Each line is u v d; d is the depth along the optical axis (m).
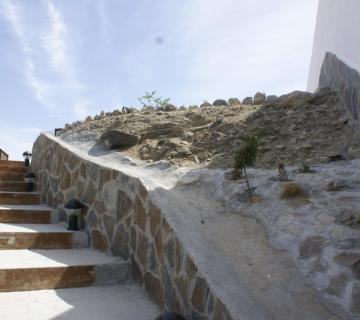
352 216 3.43
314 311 2.67
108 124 8.41
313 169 4.53
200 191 4.73
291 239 3.42
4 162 9.02
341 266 2.93
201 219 3.95
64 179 6.35
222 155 5.75
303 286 2.91
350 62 5.82
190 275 3.07
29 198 6.83
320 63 8.46
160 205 3.85
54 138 7.61
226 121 6.87
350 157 4.67
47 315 3.27
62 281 4.00
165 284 3.52
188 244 3.26
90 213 5.39
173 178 5.21
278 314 2.67
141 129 7.54
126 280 4.34
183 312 3.14
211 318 2.71
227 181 4.72
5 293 3.71
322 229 3.40
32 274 3.86
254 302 2.71
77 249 5.08
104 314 3.38
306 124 6.00
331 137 5.42
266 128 6.15
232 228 3.82
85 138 7.85
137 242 4.26
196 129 7.05
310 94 6.77
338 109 6.15
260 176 4.64
